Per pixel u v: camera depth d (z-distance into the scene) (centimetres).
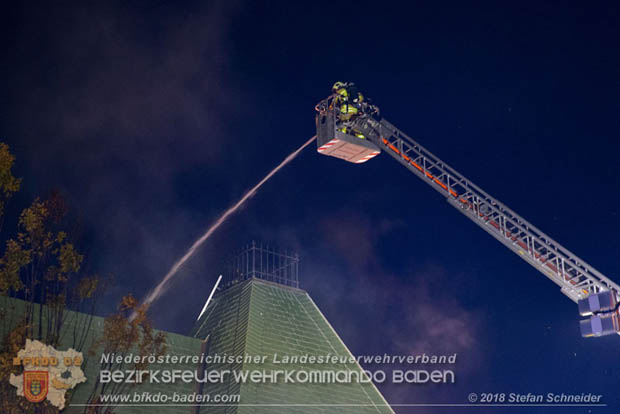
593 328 2134
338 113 2391
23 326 2056
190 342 3391
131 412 2823
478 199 2439
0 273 2036
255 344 3250
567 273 2312
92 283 2164
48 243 2125
